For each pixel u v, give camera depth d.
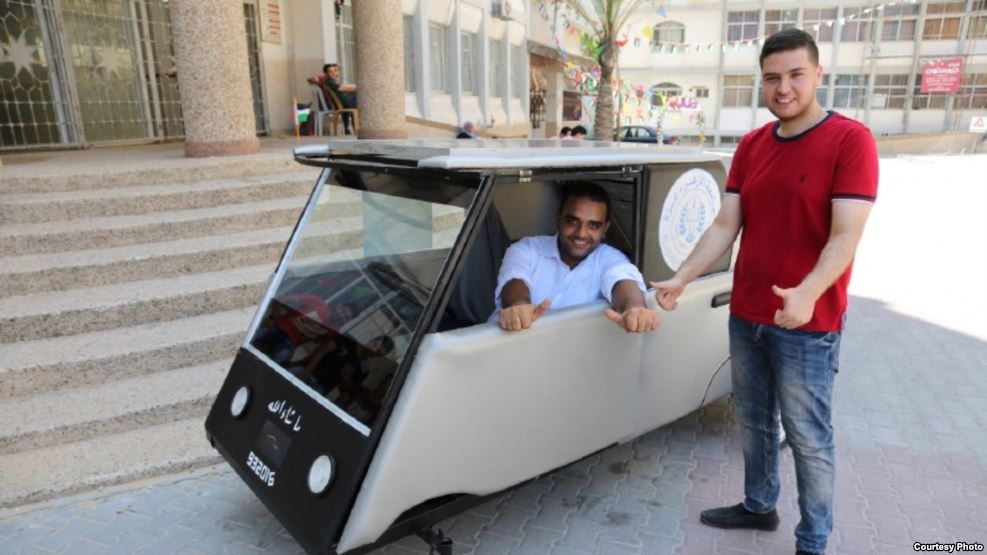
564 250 2.97
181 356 4.13
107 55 9.14
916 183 17.44
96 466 3.28
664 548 2.84
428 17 15.25
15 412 3.54
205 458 3.40
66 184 5.56
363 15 9.37
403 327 2.34
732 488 3.28
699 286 3.18
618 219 3.03
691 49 36.66
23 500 3.05
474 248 2.99
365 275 2.67
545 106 26.88
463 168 2.20
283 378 2.63
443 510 2.42
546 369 2.54
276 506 2.37
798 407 2.45
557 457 2.69
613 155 2.69
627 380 2.91
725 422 3.95
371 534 2.14
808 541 2.58
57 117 8.50
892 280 7.48
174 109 10.30
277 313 2.92
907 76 34.97
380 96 9.66
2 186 5.27
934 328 5.84
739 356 2.66
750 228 2.48
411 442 2.18
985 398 4.41
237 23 6.82
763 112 36.59
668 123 37.72
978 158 26.81
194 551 2.78
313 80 11.44
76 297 4.38
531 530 2.95
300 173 6.85
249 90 7.06
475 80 18.52
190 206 5.75
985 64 33.66
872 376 4.78
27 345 4.00
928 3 33.62
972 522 3.04
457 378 2.27
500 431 2.44
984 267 8.04
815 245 2.31
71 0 8.58
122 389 3.84
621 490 3.27
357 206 2.83
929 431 3.94
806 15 35.47
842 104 36.22
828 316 2.36
